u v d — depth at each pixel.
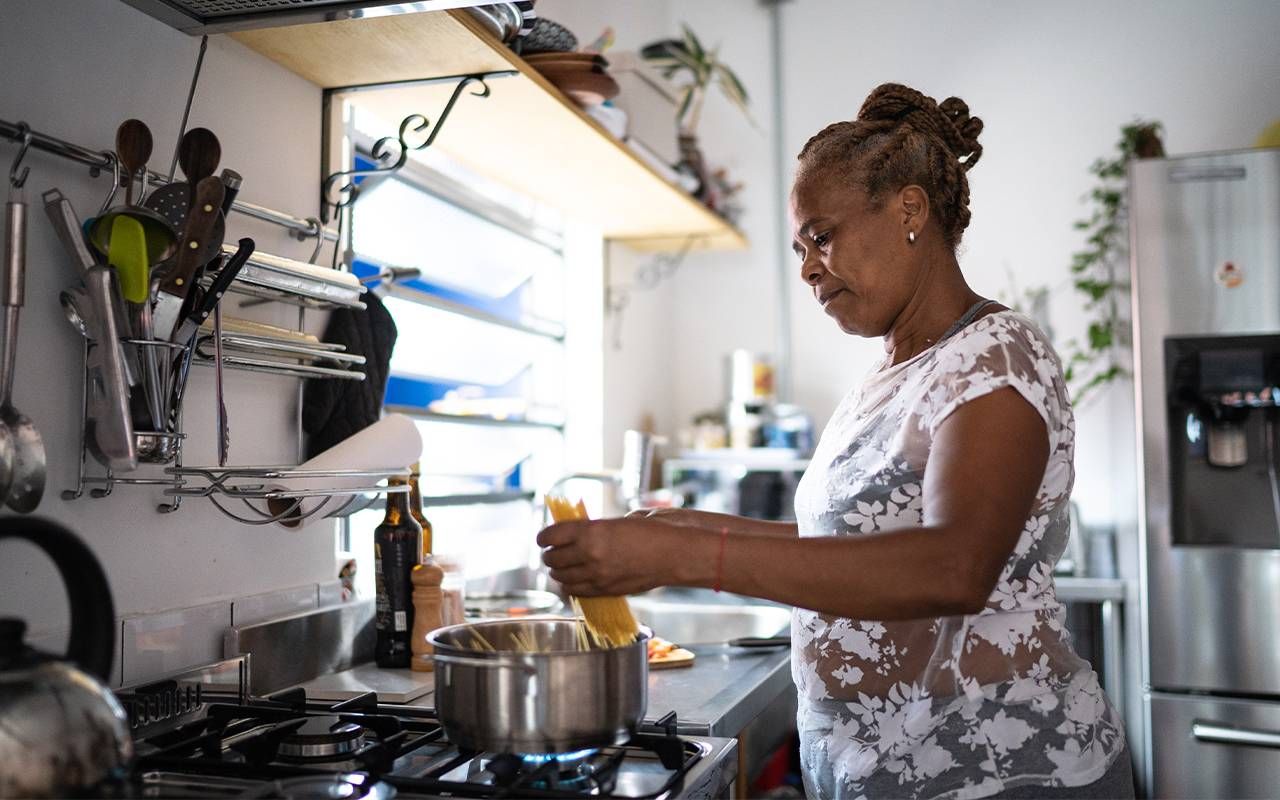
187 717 1.34
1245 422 2.45
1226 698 2.40
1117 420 3.00
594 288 3.10
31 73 1.21
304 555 1.69
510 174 2.44
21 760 0.75
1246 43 3.28
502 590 2.51
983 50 3.54
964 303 1.26
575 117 1.97
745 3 3.82
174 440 1.28
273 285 1.46
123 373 1.20
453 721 1.08
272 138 1.63
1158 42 3.36
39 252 1.22
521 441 2.88
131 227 1.20
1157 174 2.47
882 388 1.24
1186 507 2.48
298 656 1.58
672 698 1.55
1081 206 3.41
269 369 1.46
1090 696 1.19
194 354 1.37
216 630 1.46
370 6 1.38
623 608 1.17
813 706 1.28
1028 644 1.17
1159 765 2.43
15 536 0.81
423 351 2.38
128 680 1.31
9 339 1.11
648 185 2.54
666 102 2.69
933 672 1.19
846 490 1.24
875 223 1.22
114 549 1.32
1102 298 3.23
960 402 1.07
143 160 1.26
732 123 3.80
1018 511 1.02
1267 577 2.37
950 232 1.26
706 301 3.82
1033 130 3.47
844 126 1.26
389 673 1.67
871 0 3.68
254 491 1.31
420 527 1.75
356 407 1.71
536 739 1.04
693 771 1.16
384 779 1.06
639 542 1.00
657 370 3.66
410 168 2.27
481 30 1.53
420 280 2.36
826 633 1.26
